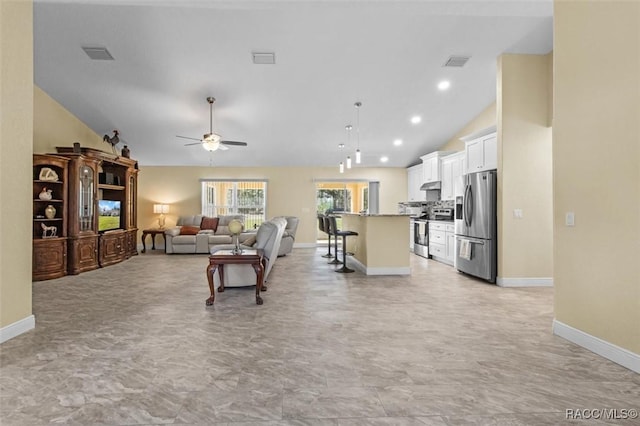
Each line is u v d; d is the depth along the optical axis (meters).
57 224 5.17
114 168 6.73
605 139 2.26
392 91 5.36
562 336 2.63
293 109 5.91
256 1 2.98
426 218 8.02
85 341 2.55
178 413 1.64
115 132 6.41
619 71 2.16
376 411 1.67
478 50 4.34
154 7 3.56
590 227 2.38
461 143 6.99
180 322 3.00
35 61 4.51
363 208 9.48
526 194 4.46
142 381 1.95
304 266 6.06
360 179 9.17
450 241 6.25
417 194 8.51
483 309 3.42
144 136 6.93
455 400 1.76
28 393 1.82
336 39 4.11
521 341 2.57
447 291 4.19
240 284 4.16
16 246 2.69
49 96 5.40
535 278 4.48
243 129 6.71
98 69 4.71
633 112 2.08
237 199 9.02
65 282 4.70
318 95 5.45
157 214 8.75
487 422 1.58
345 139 7.34
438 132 7.04
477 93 5.46
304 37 4.06
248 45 4.20
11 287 2.64
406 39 4.11
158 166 8.78
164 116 6.08
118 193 6.78
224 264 3.84
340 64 4.62
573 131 2.53
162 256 7.37
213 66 4.64
